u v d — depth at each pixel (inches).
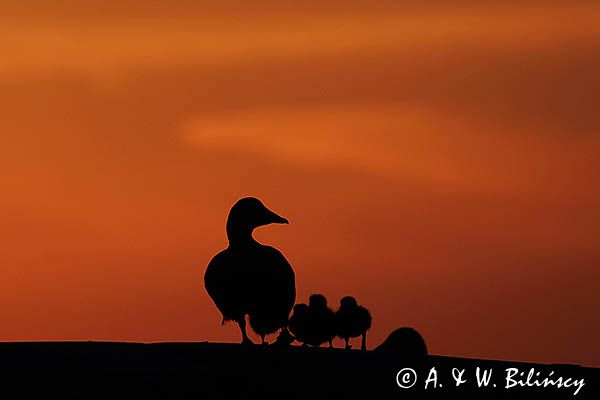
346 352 906.7
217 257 943.0
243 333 944.9
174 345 911.7
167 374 824.9
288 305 942.4
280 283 930.7
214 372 834.2
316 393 810.8
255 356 884.6
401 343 1019.3
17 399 779.4
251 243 939.3
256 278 925.8
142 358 860.0
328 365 864.3
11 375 812.6
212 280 941.2
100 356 857.5
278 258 938.7
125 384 805.2
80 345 886.4
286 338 949.8
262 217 937.5
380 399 804.0
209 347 909.2
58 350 869.8
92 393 789.2
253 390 810.8
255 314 941.8
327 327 1054.4
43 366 830.5
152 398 788.0
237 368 850.1
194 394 798.5
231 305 939.3
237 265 928.9
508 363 885.8
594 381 852.6
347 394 810.2
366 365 866.8
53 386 799.1
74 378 810.8
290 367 858.1
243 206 938.7
